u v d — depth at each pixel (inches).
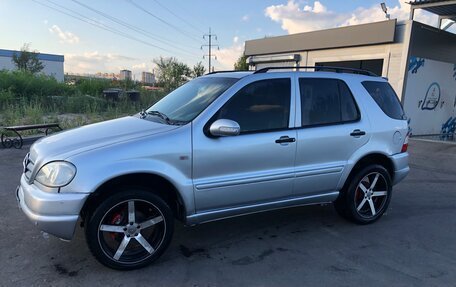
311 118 172.4
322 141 172.2
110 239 142.8
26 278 134.1
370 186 192.7
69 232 128.6
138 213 142.5
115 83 1123.3
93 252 135.3
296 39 660.1
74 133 154.1
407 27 504.1
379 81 201.6
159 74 2064.5
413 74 526.0
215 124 143.9
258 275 140.5
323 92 178.1
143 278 136.7
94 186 128.4
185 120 151.5
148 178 142.1
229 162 151.4
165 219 144.6
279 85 167.8
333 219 200.2
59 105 717.3
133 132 146.4
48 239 164.9
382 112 193.9
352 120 183.3
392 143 195.5
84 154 131.2
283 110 165.9
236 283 134.7
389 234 182.2
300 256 156.6
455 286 135.7
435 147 439.2
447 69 582.9
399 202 233.6
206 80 181.9
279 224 191.3
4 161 310.7
